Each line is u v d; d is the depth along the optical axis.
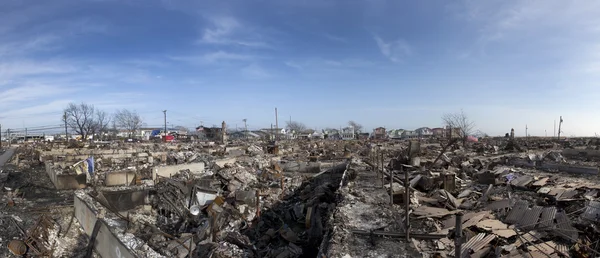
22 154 35.84
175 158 27.70
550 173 18.97
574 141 53.94
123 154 30.50
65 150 34.75
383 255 6.52
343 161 28.55
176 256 9.73
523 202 10.66
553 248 7.99
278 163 27.38
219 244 11.09
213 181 19.23
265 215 15.09
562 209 11.33
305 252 11.15
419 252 6.70
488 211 10.68
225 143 53.25
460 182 15.85
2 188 18.17
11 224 11.69
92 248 10.50
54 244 10.70
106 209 10.99
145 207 14.36
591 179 16.44
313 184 21.56
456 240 5.07
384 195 11.58
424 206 11.00
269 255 11.00
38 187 18.80
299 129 121.06
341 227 8.10
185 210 13.84
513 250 7.87
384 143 54.56
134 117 112.38
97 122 76.25
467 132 51.12
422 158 22.77
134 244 7.93
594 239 8.68
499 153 31.88
